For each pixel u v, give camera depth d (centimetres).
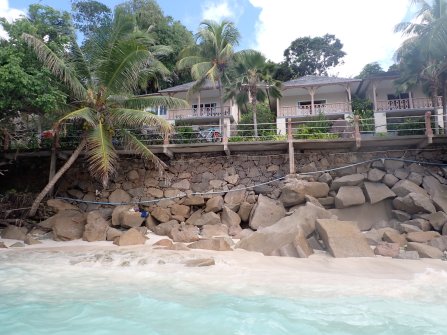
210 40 2064
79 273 807
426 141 1438
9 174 1727
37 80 1193
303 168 1548
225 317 525
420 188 1352
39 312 544
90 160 1407
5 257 979
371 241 1116
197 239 1230
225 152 1595
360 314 542
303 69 4312
